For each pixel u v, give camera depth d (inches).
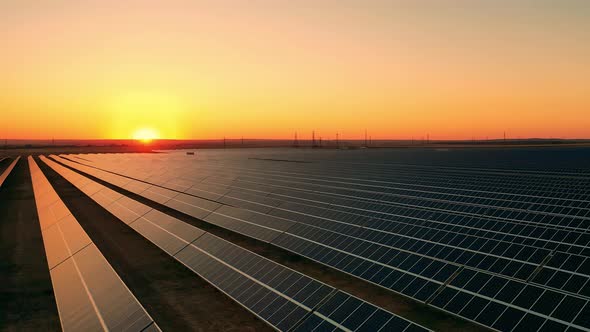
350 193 2119.8
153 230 1726.1
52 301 1108.5
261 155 7765.8
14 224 2007.9
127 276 1284.4
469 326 889.5
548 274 898.7
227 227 1744.6
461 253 1069.1
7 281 1243.2
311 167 4178.2
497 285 878.4
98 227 1955.0
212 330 944.9
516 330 748.0
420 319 930.1
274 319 900.6
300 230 1459.2
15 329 955.3
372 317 803.4
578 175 2485.2
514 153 5753.0
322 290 933.8
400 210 1573.6
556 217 1339.8
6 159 7598.4
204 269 1239.5
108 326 869.2
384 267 1082.1
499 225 1256.2
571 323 718.5
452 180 2395.4
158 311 1042.1
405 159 5029.5
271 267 1098.1
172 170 4426.7
